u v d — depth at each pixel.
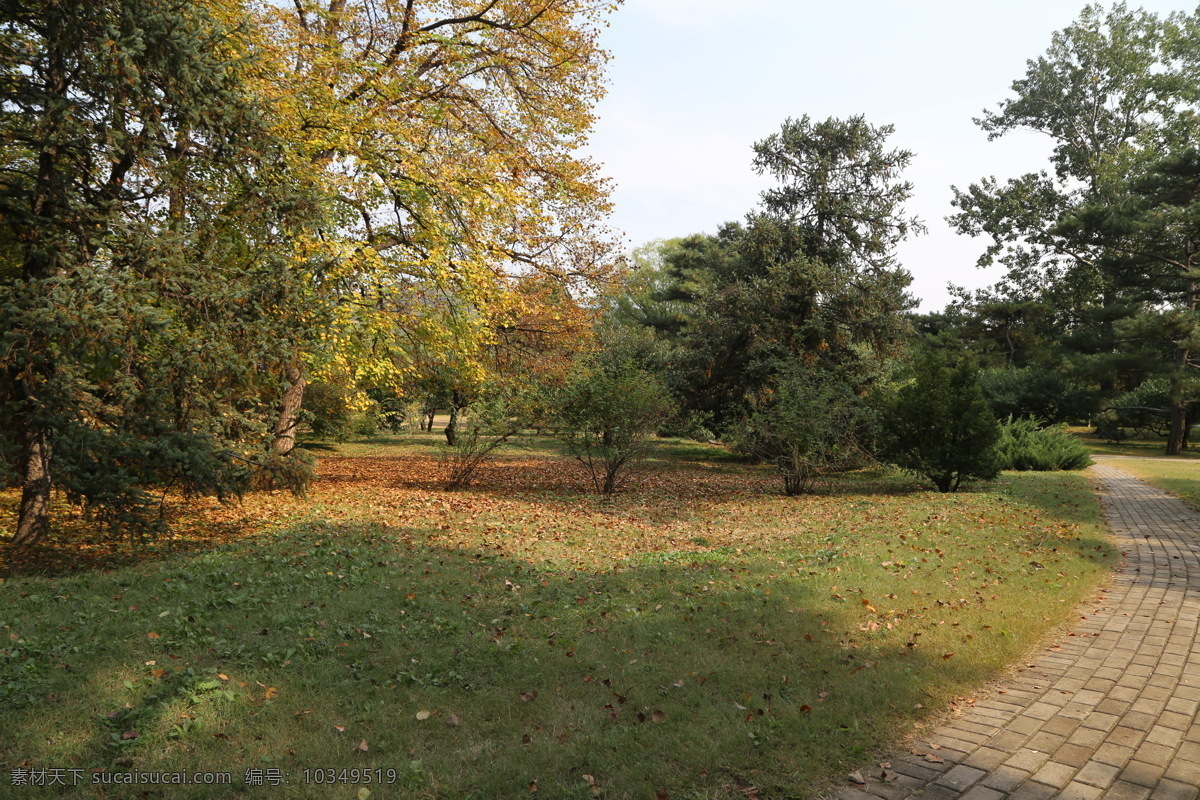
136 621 5.49
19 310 6.45
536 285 17.09
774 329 24.39
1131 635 5.71
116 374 7.21
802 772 3.45
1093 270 41.25
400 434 40.03
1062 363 38.19
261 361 8.44
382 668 4.66
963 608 6.22
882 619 5.91
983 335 44.03
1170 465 25.80
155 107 7.68
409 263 14.05
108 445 7.02
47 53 7.38
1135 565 8.36
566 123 16.58
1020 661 5.12
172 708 3.92
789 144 26.53
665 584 7.11
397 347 14.50
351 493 14.55
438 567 7.70
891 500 13.95
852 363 23.56
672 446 31.50
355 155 13.28
